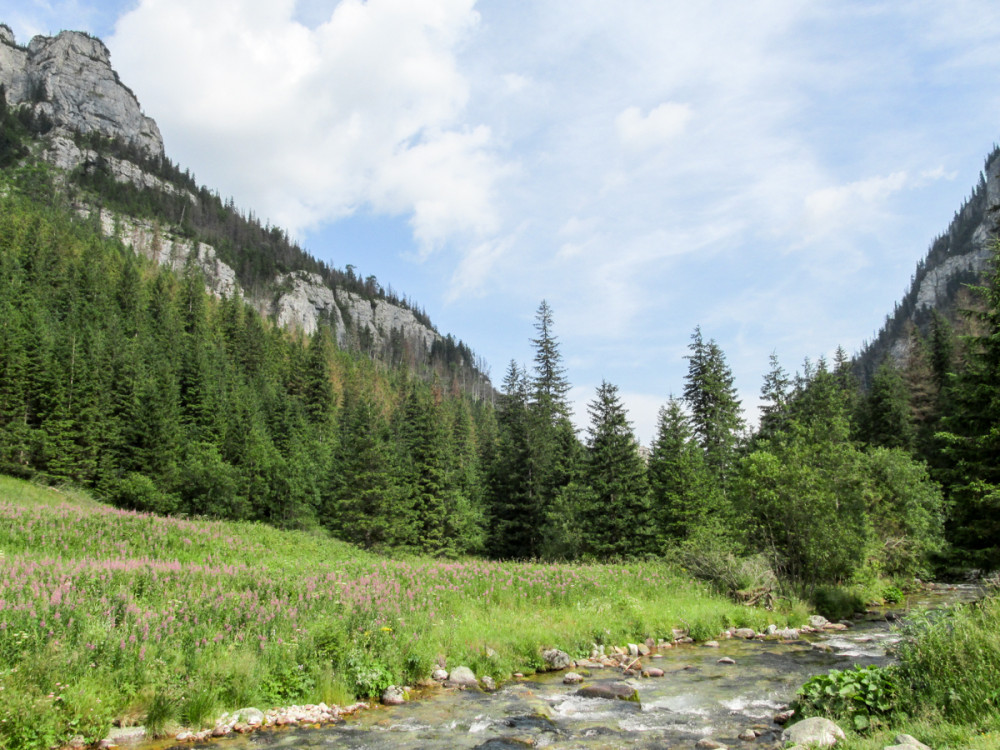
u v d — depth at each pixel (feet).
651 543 112.98
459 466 206.18
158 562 51.06
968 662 23.29
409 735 27.71
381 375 444.96
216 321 362.33
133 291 322.34
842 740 21.56
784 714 30.04
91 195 647.15
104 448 169.27
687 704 33.17
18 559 42.96
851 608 68.80
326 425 267.39
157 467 167.32
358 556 96.12
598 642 47.50
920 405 163.12
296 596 42.65
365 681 33.42
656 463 131.54
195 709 27.63
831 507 73.15
